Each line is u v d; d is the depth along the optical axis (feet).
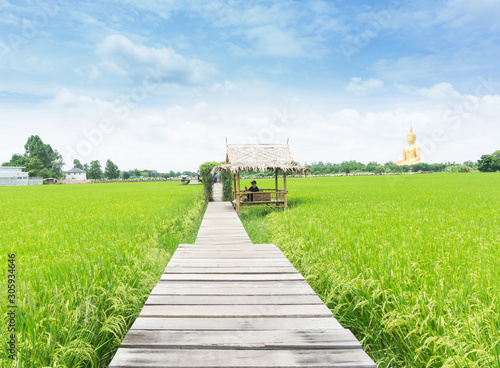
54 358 9.12
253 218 43.57
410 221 29.04
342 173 354.33
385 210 38.58
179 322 10.77
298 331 10.17
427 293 11.94
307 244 21.72
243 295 13.28
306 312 11.52
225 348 9.18
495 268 14.58
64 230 28.84
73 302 11.90
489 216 31.42
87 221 34.83
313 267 17.39
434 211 36.35
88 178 360.07
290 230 27.73
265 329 10.31
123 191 109.91
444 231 23.81
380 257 16.61
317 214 36.96
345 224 28.50
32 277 14.40
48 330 10.34
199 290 13.88
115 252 18.70
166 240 27.50
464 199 50.47
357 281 13.85
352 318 13.34
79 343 9.93
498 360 8.37
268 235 31.27
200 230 31.81
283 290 13.87
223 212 48.75
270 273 16.40
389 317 11.27
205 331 10.13
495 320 9.96
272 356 8.79
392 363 11.11
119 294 13.26
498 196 54.85
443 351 9.41
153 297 13.03
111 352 11.73
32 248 21.62
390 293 12.42
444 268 14.53
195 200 60.29
